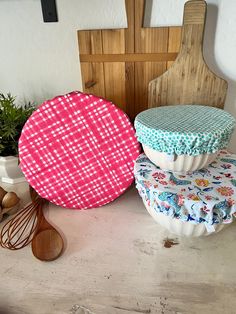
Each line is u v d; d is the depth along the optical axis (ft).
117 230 1.74
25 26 2.09
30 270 1.48
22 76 2.31
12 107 2.04
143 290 1.35
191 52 1.73
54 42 2.09
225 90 1.77
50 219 1.85
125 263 1.50
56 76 2.23
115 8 1.86
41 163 1.77
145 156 1.71
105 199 1.89
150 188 1.44
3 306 1.31
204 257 1.53
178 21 1.80
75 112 1.67
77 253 1.58
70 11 1.95
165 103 1.90
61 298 1.33
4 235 1.73
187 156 1.38
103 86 2.02
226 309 1.25
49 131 1.70
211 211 1.32
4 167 2.07
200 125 1.42
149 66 1.88
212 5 1.69
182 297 1.31
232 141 2.09
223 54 1.81
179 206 1.36
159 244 1.62
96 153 1.76
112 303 1.30
